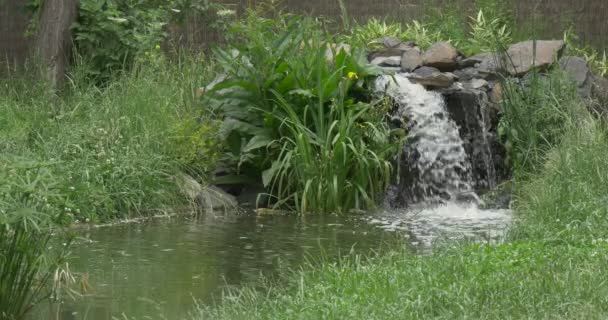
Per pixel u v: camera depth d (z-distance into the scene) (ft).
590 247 29.19
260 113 46.09
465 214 43.52
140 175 42.47
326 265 29.22
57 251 31.37
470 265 26.58
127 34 54.34
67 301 26.71
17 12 59.72
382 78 48.21
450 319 22.07
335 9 62.18
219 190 45.42
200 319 24.59
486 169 49.24
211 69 52.42
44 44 53.52
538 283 24.23
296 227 39.14
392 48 55.36
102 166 41.57
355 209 44.09
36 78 52.01
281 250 34.01
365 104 45.57
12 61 59.82
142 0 56.29
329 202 43.65
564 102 48.83
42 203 25.45
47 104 47.44
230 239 36.19
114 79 50.55
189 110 47.67
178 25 57.93
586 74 53.21
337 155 43.78
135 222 40.22
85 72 51.34
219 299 26.96
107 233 37.22
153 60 50.55
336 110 44.96
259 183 46.26
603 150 41.14
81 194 38.24
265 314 24.03
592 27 63.05
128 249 33.96
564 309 22.54
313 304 23.67
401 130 46.85
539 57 53.26
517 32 61.36
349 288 25.08
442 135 48.62
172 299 27.02
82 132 43.65
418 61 53.47
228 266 31.27
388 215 42.91
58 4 53.72
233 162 46.34
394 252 30.30
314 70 45.80
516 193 45.75
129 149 43.27
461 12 62.64
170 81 50.03
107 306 26.23
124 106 45.68
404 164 46.91
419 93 49.24
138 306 26.23
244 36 56.54
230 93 46.32
